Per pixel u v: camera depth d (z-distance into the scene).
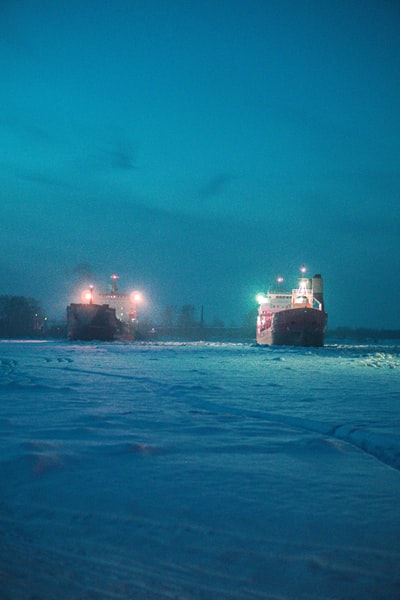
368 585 3.16
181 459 6.21
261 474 5.61
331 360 32.59
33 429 7.82
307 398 12.66
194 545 3.69
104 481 5.17
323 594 3.04
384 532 4.00
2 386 14.12
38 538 3.71
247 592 3.04
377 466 6.07
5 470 5.39
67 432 7.62
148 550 3.58
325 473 5.72
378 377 19.88
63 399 11.67
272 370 23.03
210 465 5.95
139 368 22.92
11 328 122.25
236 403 11.55
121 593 2.94
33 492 4.75
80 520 4.09
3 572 3.11
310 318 59.22
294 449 6.92
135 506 4.46
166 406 10.84
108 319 69.38
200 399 12.09
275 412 10.17
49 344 60.44
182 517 4.23
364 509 4.53
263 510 4.45
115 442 7.01
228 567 3.36
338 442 7.39
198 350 46.22
